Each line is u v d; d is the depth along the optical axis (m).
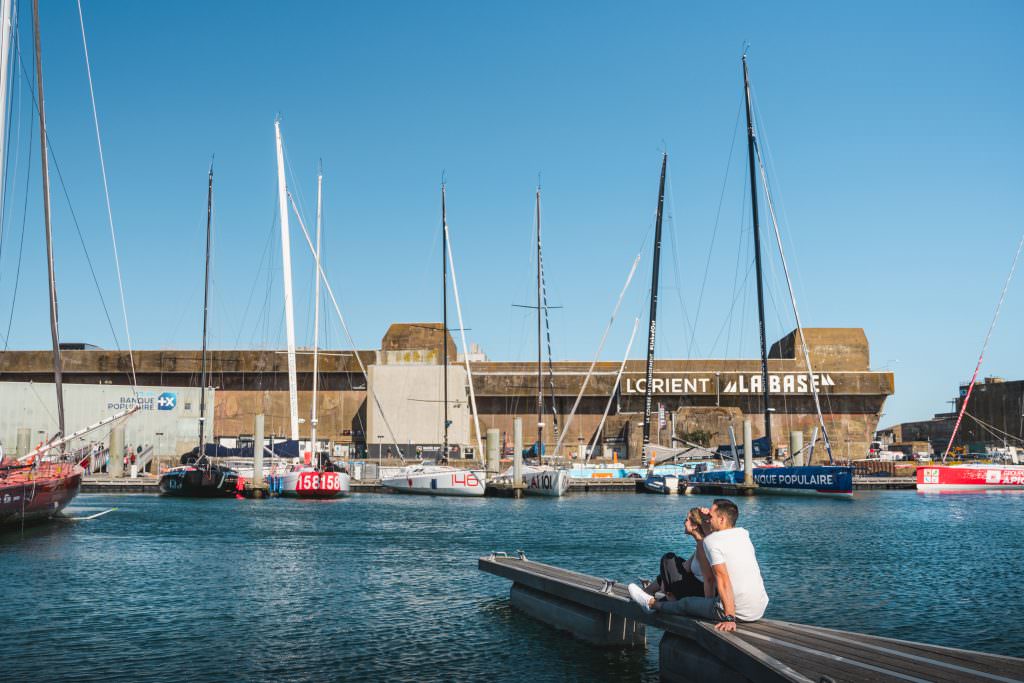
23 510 31.84
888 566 23.09
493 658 13.41
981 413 97.12
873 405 81.69
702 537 11.30
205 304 59.12
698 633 10.67
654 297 65.12
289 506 46.66
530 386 80.69
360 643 14.34
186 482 53.56
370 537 30.33
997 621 16.05
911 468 72.94
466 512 42.94
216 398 81.50
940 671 8.84
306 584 20.08
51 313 35.38
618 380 70.81
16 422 69.69
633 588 11.94
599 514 41.66
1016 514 41.78
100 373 81.75
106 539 29.30
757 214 59.03
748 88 60.09
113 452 62.94
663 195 65.69
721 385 80.94
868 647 9.75
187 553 25.56
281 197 62.81
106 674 12.45
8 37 31.48
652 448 64.12
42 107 35.31
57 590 19.14
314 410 58.97
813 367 82.81
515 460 55.38
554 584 15.16
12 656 13.43
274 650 13.88
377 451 76.69
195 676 12.41
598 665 12.99
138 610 16.97
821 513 42.62
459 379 78.31
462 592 19.06
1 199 31.39
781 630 10.45
